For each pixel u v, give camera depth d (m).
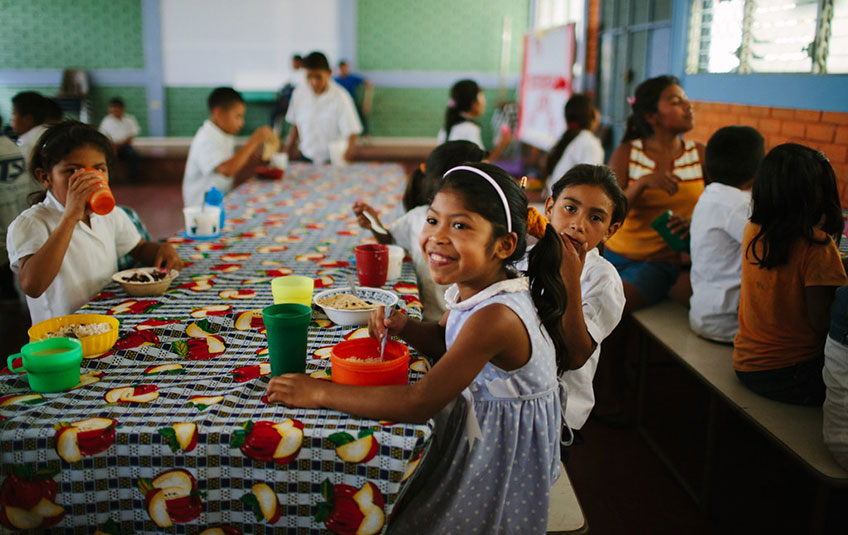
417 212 2.33
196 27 9.92
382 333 1.40
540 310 1.33
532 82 7.70
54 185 1.81
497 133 9.76
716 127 3.83
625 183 2.93
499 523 1.33
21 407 1.24
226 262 2.26
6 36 9.76
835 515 2.04
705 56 4.12
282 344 1.33
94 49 9.88
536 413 1.30
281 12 10.02
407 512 1.31
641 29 5.29
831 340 1.59
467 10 10.19
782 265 1.85
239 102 3.68
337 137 5.35
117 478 1.18
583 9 6.80
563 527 1.50
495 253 1.24
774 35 3.33
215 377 1.39
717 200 2.27
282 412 1.23
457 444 1.29
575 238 1.64
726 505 2.14
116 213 2.14
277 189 3.71
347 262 2.29
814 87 2.92
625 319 2.63
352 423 1.19
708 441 2.06
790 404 1.90
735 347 2.04
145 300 1.81
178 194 7.59
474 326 1.20
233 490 1.18
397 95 10.48
